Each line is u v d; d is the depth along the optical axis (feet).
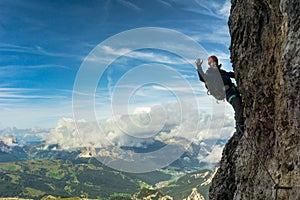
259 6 39.65
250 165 44.06
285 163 33.06
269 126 39.37
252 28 41.52
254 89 41.47
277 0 34.94
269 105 38.65
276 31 36.17
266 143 40.22
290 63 30.30
